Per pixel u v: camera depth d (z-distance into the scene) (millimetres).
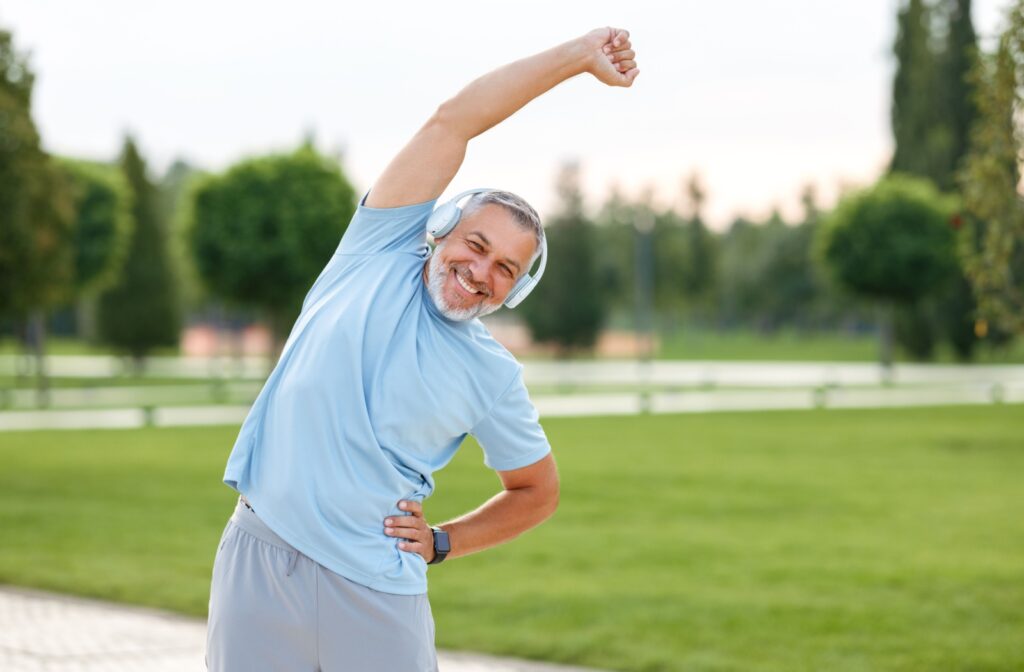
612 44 3486
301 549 3211
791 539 12391
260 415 3352
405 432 3303
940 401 34594
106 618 8203
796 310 121562
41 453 21094
